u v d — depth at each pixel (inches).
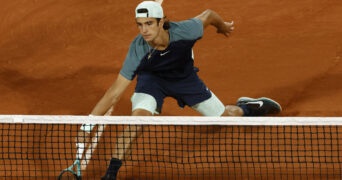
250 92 1352.1
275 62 1473.9
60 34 1726.1
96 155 1106.7
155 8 947.3
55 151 1122.0
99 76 1476.4
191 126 1188.5
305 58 1478.8
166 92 1063.0
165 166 1045.8
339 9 1713.8
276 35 1606.8
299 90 1341.0
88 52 1608.0
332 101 1284.4
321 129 1133.1
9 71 1528.1
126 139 993.5
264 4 1781.5
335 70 1412.4
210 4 1818.4
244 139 1081.4
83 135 1025.5
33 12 1876.2
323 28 1616.6
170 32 987.9
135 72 1003.9
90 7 1871.3
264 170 1034.7
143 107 1020.5
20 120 941.2
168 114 1283.2
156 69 1028.5
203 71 1457.9
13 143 1154.7
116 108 1316.4
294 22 1664.6
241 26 1672.0
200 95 1085.8
